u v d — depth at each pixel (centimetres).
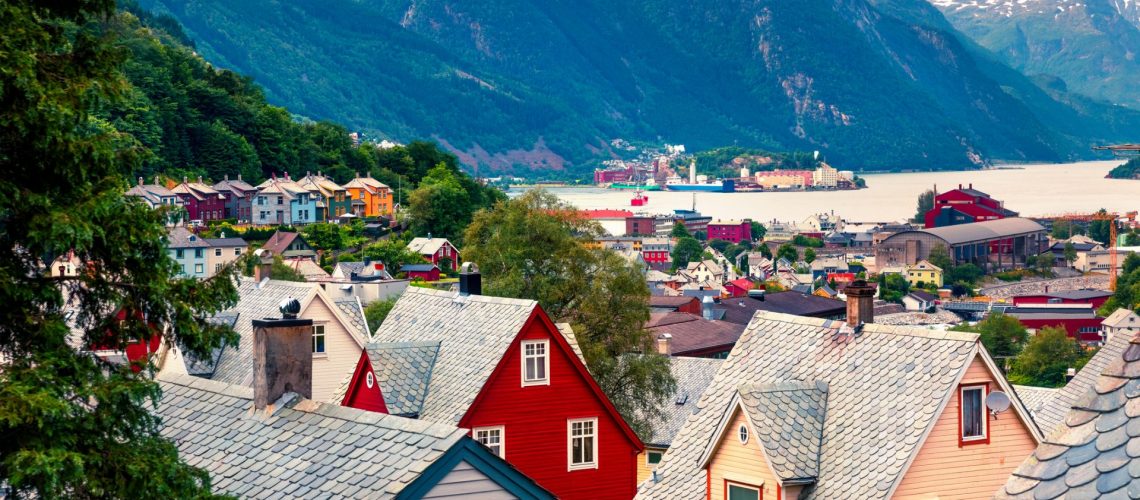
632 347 13412
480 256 15075
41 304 4312
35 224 3981
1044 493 2378
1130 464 2306
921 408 6338
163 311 4403
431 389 8375
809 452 6481
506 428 8212
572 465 8419
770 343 7362
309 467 4606
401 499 4166
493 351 8288
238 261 4638
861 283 7056
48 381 3966
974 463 6400
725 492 6731
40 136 4003
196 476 4300
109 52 4444
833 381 6794
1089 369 8531
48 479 3662
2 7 4081
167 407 5581
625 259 14350
